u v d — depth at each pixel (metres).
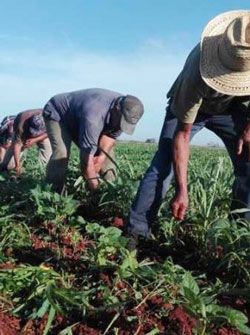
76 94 5.61
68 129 5.72
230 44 3.17
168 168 4.05
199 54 3.39
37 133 8.00
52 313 2.89
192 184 4.93
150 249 4.39
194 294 2.79
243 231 3.77
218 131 4.21
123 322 2.97
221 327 2.93
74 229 4.56
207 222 4.33
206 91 3.47
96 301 3.25
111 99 5.29
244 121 4.07
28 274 3.30
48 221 4.69
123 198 5.17
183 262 4.12
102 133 5.52
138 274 3.30
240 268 3.69
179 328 2.91
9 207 4.71
